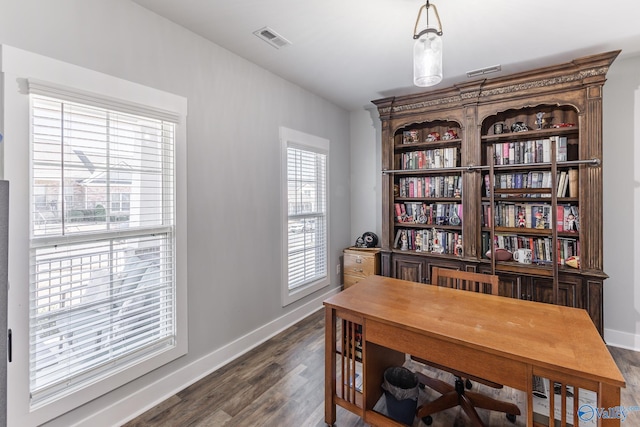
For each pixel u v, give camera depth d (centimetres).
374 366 176
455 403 179
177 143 207
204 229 228
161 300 203
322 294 374
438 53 158
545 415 148
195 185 221
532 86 273
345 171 418
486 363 130
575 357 119
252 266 272
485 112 297
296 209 330
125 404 181
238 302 259
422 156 352
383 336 159
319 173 367
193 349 221
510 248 297
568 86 259
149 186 196
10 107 138
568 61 263
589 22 205
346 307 172
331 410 177
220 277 242
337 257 403
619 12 193
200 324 226
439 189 342
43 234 151
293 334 299
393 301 181
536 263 279
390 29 215
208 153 230
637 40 230
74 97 156
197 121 221
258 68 275
